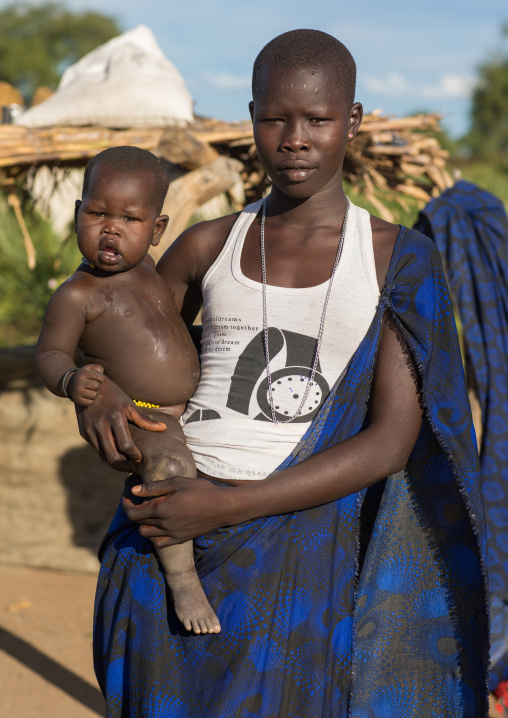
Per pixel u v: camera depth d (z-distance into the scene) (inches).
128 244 76.7
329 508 74.1
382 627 79.3
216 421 75.9
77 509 205.3
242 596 72.7
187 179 149.3
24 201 182.7
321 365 74.5
